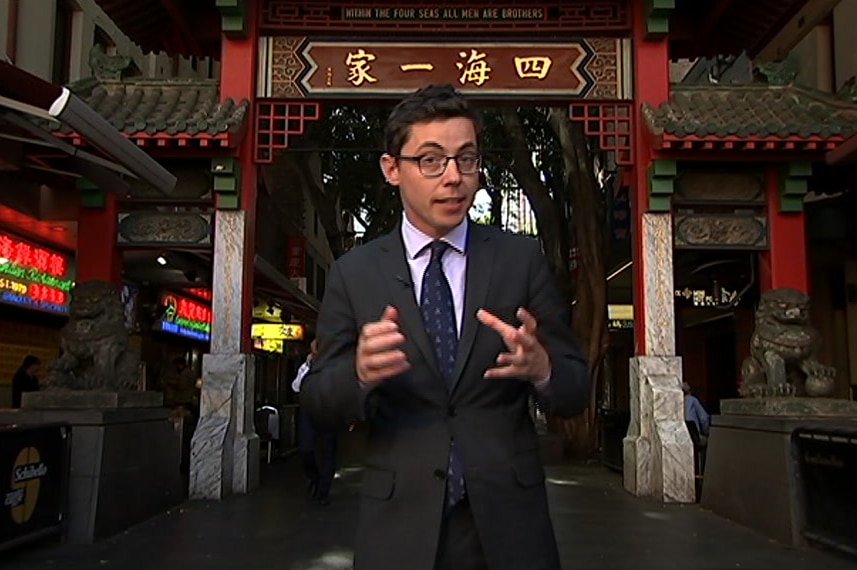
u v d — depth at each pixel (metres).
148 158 6.87
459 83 9.97
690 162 9.63
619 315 18.55
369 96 9.98
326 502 8.61
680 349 19.59
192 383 13.54
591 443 14.33
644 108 9.59
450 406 2.05
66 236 11.91
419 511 1.97
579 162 14.41
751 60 12.95
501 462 2.01
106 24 14.53
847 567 5.89
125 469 7.18
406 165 2.15
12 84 5.62
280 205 19.98
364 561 2.01
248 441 9.49
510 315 2.10
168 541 6.68
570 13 10.05
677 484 8.98
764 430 7.16
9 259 11.21
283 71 10.06
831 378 7.80
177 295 16.41
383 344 1.81
